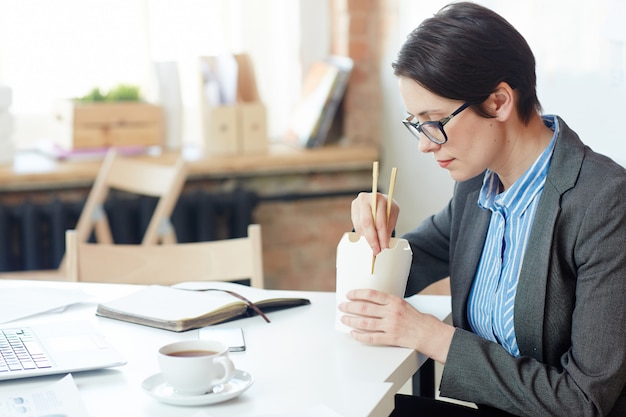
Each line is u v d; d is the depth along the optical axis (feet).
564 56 9.28
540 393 5.28
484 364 5.38
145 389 4.73
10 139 12.42
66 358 5.20
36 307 6.45
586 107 9.01
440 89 5.46
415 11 12.11
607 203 5.40
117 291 7.03
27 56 13.16
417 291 7.02
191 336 5.84
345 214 14.11
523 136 5.82
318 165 13.43
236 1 13.94
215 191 13.30
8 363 5.09
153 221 11.60
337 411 4.56
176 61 13.19
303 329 5.99
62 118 12.82
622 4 8.36
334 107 13.50
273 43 14.26
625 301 5.32
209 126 13.21
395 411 6.42
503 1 10.28
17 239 12.42
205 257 8.11
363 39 13.67
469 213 6.44
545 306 5.59
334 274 14.28
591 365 5.29
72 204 12.28
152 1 13.50
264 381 4.99
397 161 13.29
